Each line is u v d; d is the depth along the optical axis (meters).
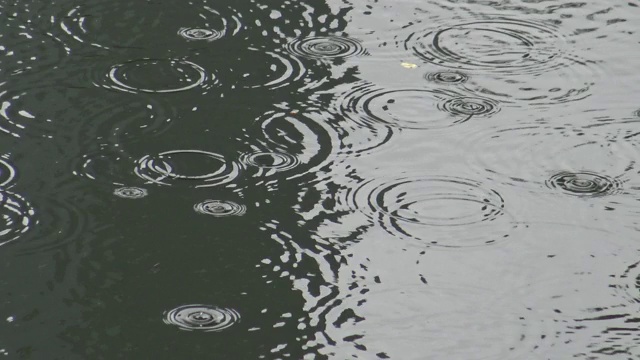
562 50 12.60
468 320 8.00
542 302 8.23
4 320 7.86
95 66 11.80
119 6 13.31
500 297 8.28
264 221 9.18
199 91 11.34
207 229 9.03
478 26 13.17
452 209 9.46
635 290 8.39
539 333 7.87
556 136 10.72
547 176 10.04
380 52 12.42
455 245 8.95
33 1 13.38
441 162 10.21
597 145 10.56
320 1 13.72
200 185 9.66
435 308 8.12
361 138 10.59
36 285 8.26
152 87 11.39
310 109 11.09
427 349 7.67
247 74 11.73
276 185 9.71
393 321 7.97
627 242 9.02
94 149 10.19
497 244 8.97
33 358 7.47
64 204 9.32
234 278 8.43
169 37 12.52
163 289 8.27
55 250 8.69
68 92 11.23
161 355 7.54
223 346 7.65
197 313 8.00
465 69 12.09
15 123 10.59
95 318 7.91
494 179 9.96
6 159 9.98
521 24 13.25
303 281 8.41
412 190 9.73
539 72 12.06
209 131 10.58
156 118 10.77
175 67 11.82
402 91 11.54
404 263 8.68
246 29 12.83
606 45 12.77
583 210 9.49
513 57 12.41
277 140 10.47
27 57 11.97
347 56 12.27
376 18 13.31
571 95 11.56
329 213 9.34
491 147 10.50
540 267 8.67
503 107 11.27
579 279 8.53
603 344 7.76
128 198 9.44
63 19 12.93
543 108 11.27
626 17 13.53
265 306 8.10
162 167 9.94
